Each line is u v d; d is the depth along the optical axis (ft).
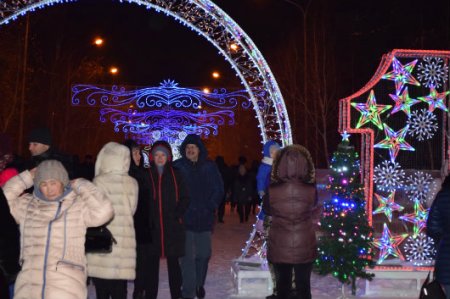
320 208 27.53
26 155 88.58
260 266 28.37
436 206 19.01
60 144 98.73
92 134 112.78
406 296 26.96
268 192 20.61
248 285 27.30
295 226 20.24
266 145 27.17
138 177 22.11
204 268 25.81
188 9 31.55
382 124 28.50
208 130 76.33
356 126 28.71
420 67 29.09
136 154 23.26
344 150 26.84
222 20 31.19
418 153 30.73
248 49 31.48
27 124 90.94
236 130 130.21
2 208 14.61
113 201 19.38
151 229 22.31
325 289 28.37
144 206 21.94
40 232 14.85
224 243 45.98
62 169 15.24
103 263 19.07
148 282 22.72
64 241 14.90
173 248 23.06
